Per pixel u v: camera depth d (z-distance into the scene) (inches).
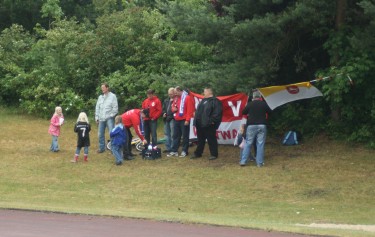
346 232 432.1
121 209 561.0
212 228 441.7
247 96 789.2
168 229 433.7
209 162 748.6
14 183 682.8
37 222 456.4
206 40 800.3
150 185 668.7
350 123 793.6
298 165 711.1
